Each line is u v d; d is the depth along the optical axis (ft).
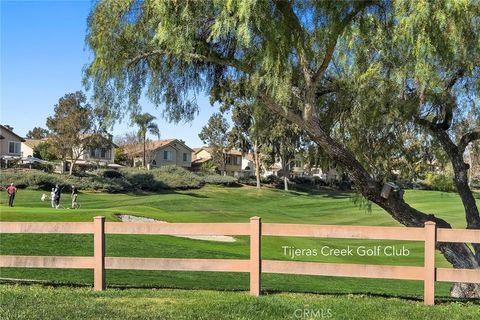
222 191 217.97
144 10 30.96
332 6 30.12
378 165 41.29
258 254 28.02
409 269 27.27
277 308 25.25
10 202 113.19
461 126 40.01
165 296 27.84
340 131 41.47
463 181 41.22
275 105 34.12
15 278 36.19
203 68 35.50
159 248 55.62
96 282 28.94
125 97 34.04
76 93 194.70
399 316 24.52
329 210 159.84
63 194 169.27
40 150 260.62
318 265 27.71
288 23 29.81
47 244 51.62
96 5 32.04
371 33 32.81
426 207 138.92
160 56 34.24
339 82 39.78
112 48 32.01
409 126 40.09
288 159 242.99
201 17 29.66
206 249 59.72
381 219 126.52
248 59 32.37
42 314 23.43
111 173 204.23
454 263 38.83
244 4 26.61
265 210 157.17
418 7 28.09
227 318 23.41
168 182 210.38
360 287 45.16
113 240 56.24
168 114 35.91
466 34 30.32
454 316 24.64
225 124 285.64
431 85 33.58
